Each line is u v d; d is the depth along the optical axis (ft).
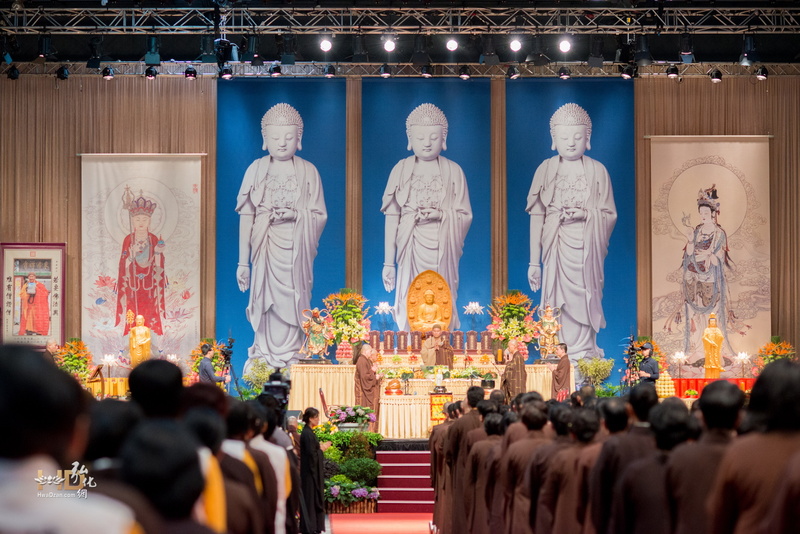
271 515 17.42
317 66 77.36
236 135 77.15
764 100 76.59
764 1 67.41
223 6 65.51
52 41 76.18
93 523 6.23
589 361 74.74
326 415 59.93
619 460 16.60
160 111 77.00
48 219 76.02
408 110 77.41
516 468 22.30
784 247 76.18
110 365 74.43
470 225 76.89
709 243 76.28
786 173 76.38
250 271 76.54
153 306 75.92
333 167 77.36
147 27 67.46
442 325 75.15
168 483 8.27
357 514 53.26
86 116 76.59
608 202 76.74
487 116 77.51
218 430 12.36
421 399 61.16
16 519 5.98
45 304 74.79
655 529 15.10
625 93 77.25
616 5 66.44
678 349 75.66
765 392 11.39
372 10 68.85
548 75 77.20
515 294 73.61
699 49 76.48
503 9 67.62
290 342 75.97
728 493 11.23
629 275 76.43
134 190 76.54
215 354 72.08
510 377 65.16
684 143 76.74
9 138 76.02
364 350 63.05
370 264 76.54
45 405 6.06
